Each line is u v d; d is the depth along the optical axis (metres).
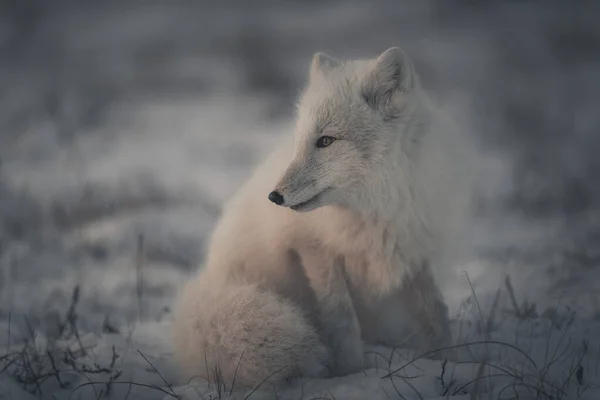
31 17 82.25
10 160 27.91
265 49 64.44
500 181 22.41
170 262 14.12
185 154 30.59
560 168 23.44
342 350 7.20
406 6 85.12
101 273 13.18
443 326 7.50
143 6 98.06
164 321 9.81
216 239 8.17
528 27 66.56
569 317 8.91
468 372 6.81
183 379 7.09
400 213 7.16
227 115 41.75
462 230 7.86
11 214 17.50
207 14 92.00
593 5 73.25
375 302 7.68
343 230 7.23
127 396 6.49
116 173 25.31
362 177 7.18
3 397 6.27
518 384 6.12
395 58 7.20
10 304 10.89
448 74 50.00
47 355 7.64
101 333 9.05
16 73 57.41
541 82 46.69
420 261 7.42
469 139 8.36
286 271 7.68
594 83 45.44
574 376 6.63
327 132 7.20
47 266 13.62
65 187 22.02
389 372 6.68
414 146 7.27
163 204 19.47
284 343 6.54
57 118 35.66
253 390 6.32
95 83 52.53
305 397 6.29
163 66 60.75
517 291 10.55
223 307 6.77
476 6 79.19
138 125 38.53
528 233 15.55
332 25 77.19
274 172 7.62
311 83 7.88
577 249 12.88
